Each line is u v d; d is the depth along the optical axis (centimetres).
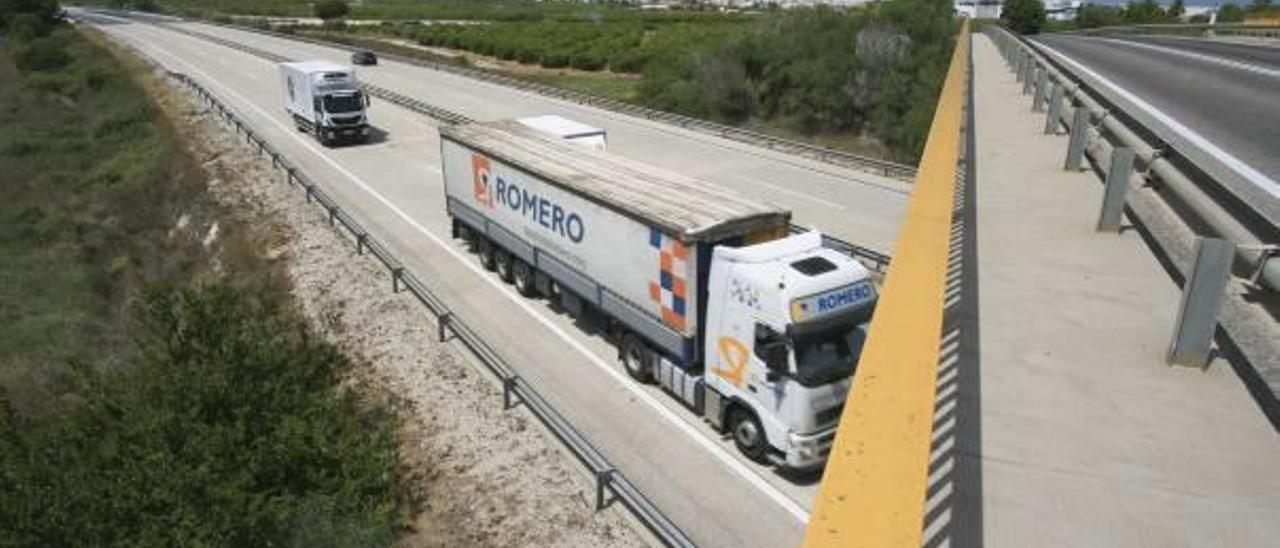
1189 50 3759
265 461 1067
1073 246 1067
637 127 3528
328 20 10331
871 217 2178
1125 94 2050
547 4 14012
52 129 4353
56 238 2811
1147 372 723
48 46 6084
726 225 1153
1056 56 3288
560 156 1609
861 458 334
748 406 1102
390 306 1664
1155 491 563
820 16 5481
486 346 1342
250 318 1416
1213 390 689
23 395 1700
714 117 5069
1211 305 702
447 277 1805
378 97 4206
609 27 8231
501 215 1688
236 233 2275
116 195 3127
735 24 7350
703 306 1173
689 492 1065
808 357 1032
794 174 2666
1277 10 7056
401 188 2508
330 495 1069
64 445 1088
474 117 3756
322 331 1620
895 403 370
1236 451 604
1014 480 580
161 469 986
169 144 3462
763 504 1039
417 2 14000
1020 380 715
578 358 1429
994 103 2389
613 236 1309
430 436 1243
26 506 934
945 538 526
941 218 627
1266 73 2628
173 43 7400
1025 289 922
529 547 997
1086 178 1447
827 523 300
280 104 4091
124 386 1181
